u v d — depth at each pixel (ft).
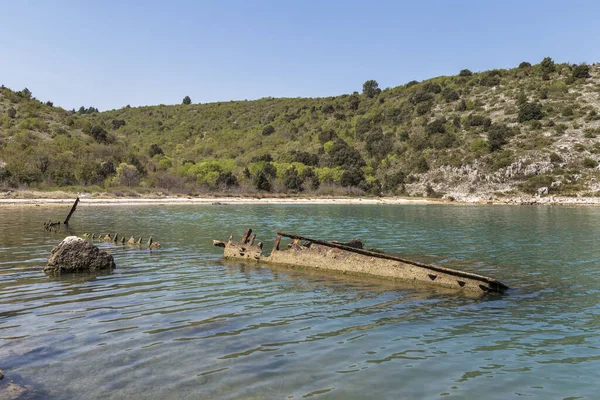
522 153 251.19
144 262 49.96
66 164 202.59
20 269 44.60
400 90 399.24
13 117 255.50
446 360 22.52
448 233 82.79
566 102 299.38
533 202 204.13
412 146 294.66
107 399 18.12
